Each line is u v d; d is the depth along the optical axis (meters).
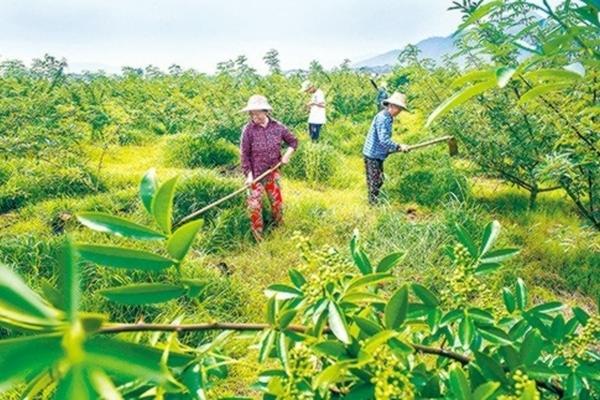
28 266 4.56
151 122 13.24
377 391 1.01
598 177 4.64
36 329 0.50
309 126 11.53
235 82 19.95
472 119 6.87
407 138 10.49
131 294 0.88
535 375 1.23
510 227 5.99
